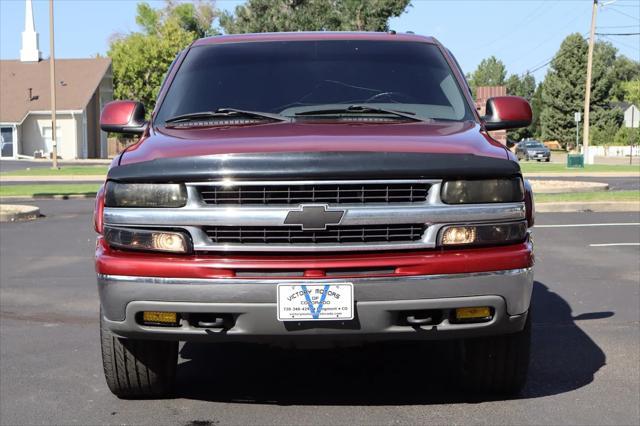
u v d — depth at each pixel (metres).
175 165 4.08
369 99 5.16
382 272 4.01
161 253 4.07
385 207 4.04
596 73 82.12
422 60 5.53
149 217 4.08
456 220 4.08
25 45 56.66
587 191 21.58
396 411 4.64
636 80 96.88
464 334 4.14
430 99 5.20
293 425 4.43
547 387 5.08
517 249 4.15
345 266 3.98
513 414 4.57
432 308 4.03
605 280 8.96
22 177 31.77
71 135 53.81
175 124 4.95
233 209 4.02
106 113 5.36
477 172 4.11
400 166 4.05
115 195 4.16
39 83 55.31
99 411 4.71
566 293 8.26
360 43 5.68
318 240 4.03
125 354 4.56
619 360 5.71
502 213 4.14
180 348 6.15
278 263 3.98
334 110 4.98
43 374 5.48
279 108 5.09
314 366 5.61
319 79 5.32
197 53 5.68
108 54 72.50
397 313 4.04
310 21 50.06
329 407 4.73
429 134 4.52
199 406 4.78
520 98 5.33
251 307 3.97
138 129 5.32
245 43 5.73
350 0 49.03
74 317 7.32
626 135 67.81
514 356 4.59
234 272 4.00
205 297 3.98
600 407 4.69
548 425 4.39
